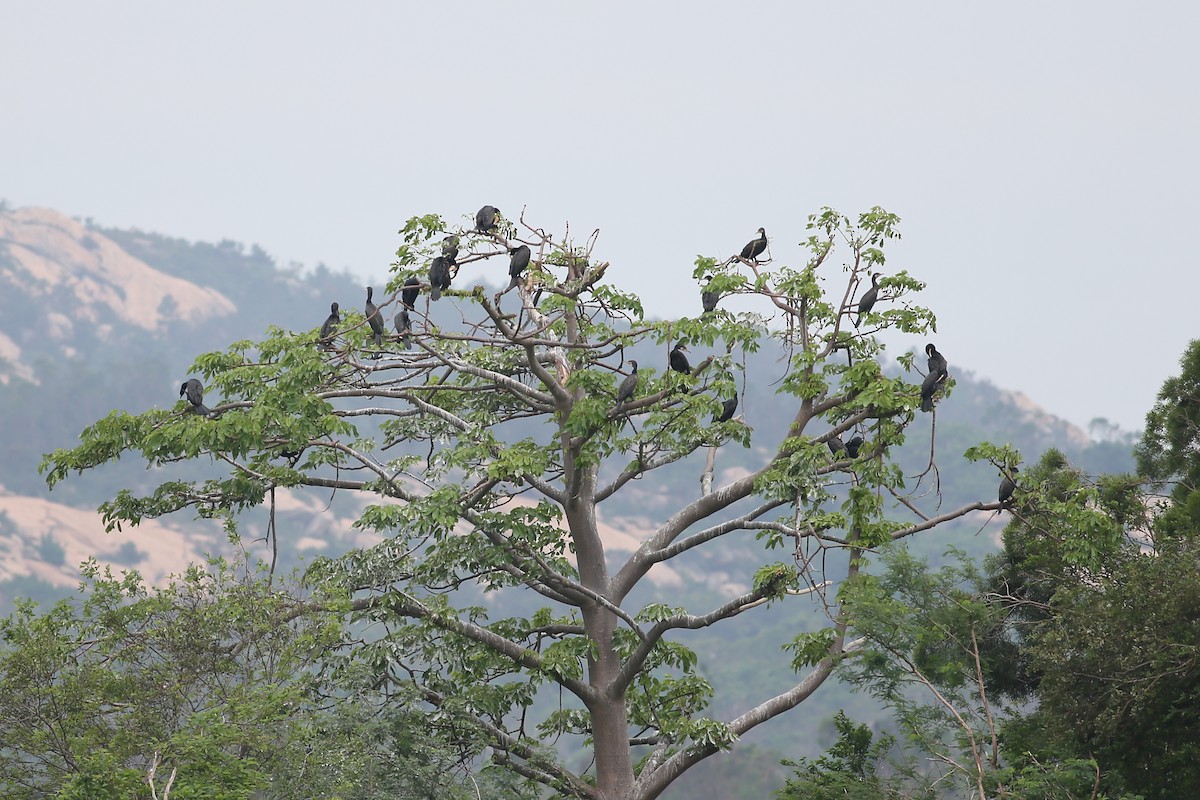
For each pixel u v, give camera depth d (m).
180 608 89.12
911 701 98.50
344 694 104.88
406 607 107.56
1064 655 94.00
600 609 112.38
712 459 117.44
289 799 82.19
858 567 104.12
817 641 105.06
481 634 108.81
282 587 95.69
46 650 86.12
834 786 99.94
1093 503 112.94
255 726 80.69
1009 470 109.00
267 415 102.12
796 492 107.12
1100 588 102.19
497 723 112.75
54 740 84.88
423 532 104.06
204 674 87.56
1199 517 111.06
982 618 99.75
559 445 115.94
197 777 77.19
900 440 107.81
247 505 109.56
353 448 113.62
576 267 115.25
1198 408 129.12
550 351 119.31
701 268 114.69
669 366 113.00
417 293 110.56
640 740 116.94
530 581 110.50
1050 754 98.12
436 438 120.62
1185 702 91.69
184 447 102.31
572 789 109.56
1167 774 93.00
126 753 81.75
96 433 107.88
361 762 88.00
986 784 89.81
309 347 108.00
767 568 103.75
